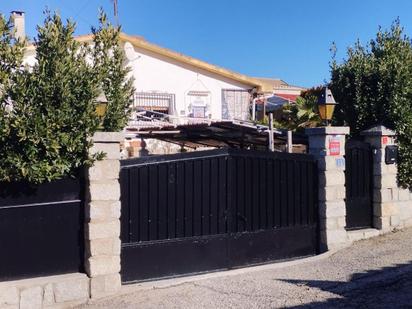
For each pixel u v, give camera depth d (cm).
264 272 795
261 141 1267
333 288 684
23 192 656
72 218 684
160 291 704
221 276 774
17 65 643
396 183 1039
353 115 1098
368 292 659
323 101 933
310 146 954
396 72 1039
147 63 1920
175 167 776
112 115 820
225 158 821
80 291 668
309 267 814
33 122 619
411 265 775
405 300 622
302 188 920
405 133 1038
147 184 753
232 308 624
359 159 1013
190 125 1105
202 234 798
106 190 684
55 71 644
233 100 2056
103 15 842
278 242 883
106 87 823
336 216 936
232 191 827
